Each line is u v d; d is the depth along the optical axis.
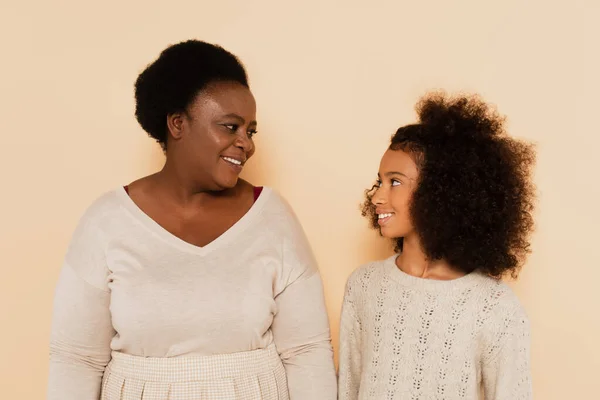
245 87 1.16
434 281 1.17
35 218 1.59
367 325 1.23
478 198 1.13
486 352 1.13
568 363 1.52
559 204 1.50
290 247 1.22
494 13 1.49
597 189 1.49
